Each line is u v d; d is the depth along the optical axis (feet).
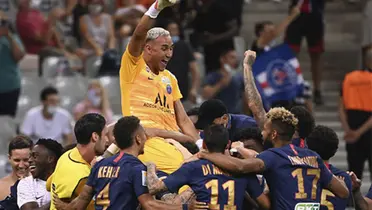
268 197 70.69
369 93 123.03
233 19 138.10
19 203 77.71
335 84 151.94
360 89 123.13
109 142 74.69
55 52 144.36
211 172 68.64
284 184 69.92
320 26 143.33
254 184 69.92
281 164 70.13
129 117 70.08
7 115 131.64
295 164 70.28
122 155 69.41
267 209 70.33
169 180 68.33
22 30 150.41
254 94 80.28
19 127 131.64
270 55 122.72
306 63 155.02
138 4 152.87
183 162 70.28
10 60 130.93
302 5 142.10
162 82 76.13
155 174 68.85
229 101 122.72
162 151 73.20
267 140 76.28
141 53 75.10
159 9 72.08
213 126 69.51
